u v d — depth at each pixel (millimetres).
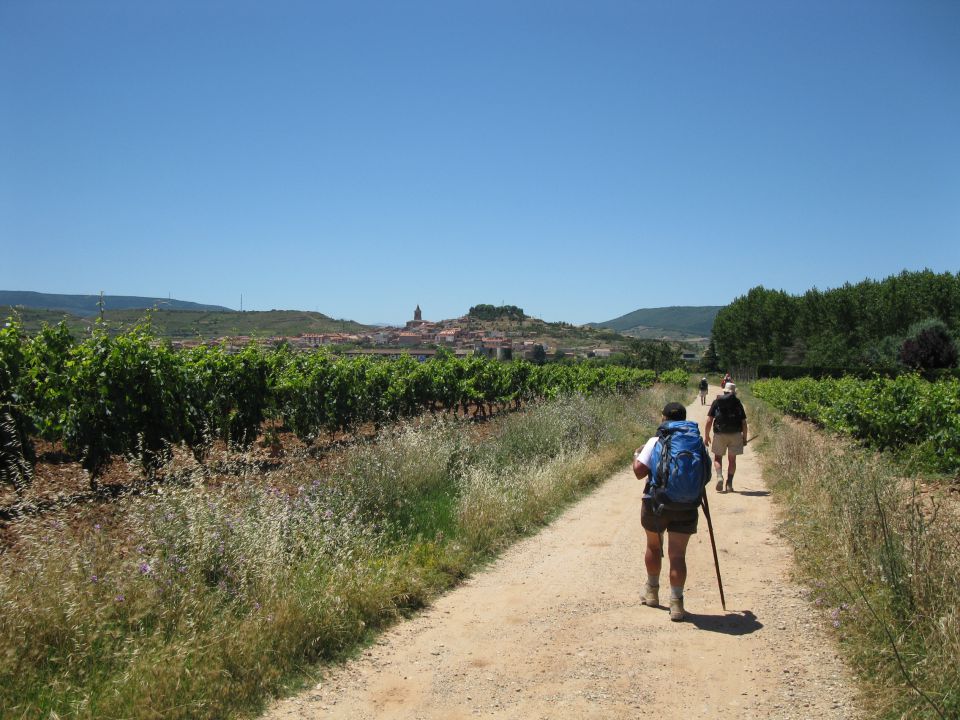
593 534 7984
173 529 5172
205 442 9781
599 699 3891
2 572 4297
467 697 3939
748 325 74500
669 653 4520
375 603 5152
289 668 4219
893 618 4461
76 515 5832
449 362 21234
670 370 72125
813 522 7316
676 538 5211
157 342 10008
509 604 5574
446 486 8977
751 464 14070
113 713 3451
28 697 3553
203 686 3770
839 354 59250
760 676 4152
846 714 3660
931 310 56094
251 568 4977
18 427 8055
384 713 3756
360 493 7500
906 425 13180
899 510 5770
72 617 4047
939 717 3371
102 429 8648
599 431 14914
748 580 6133
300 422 13406
